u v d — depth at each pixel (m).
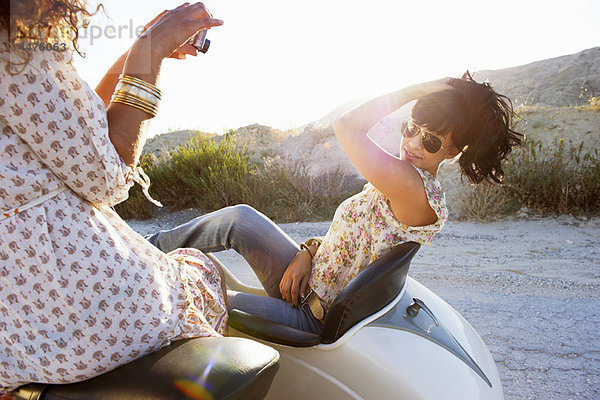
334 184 8.59
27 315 1.13
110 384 1.16
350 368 1.53
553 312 3.85
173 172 9.02
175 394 1.09
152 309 1.24
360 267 1.95
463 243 6.12
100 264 1.16
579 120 9.66
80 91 1.07
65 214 1.13
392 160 1.68
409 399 1.45
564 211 7.22
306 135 11.88
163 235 2.27
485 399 1.53
